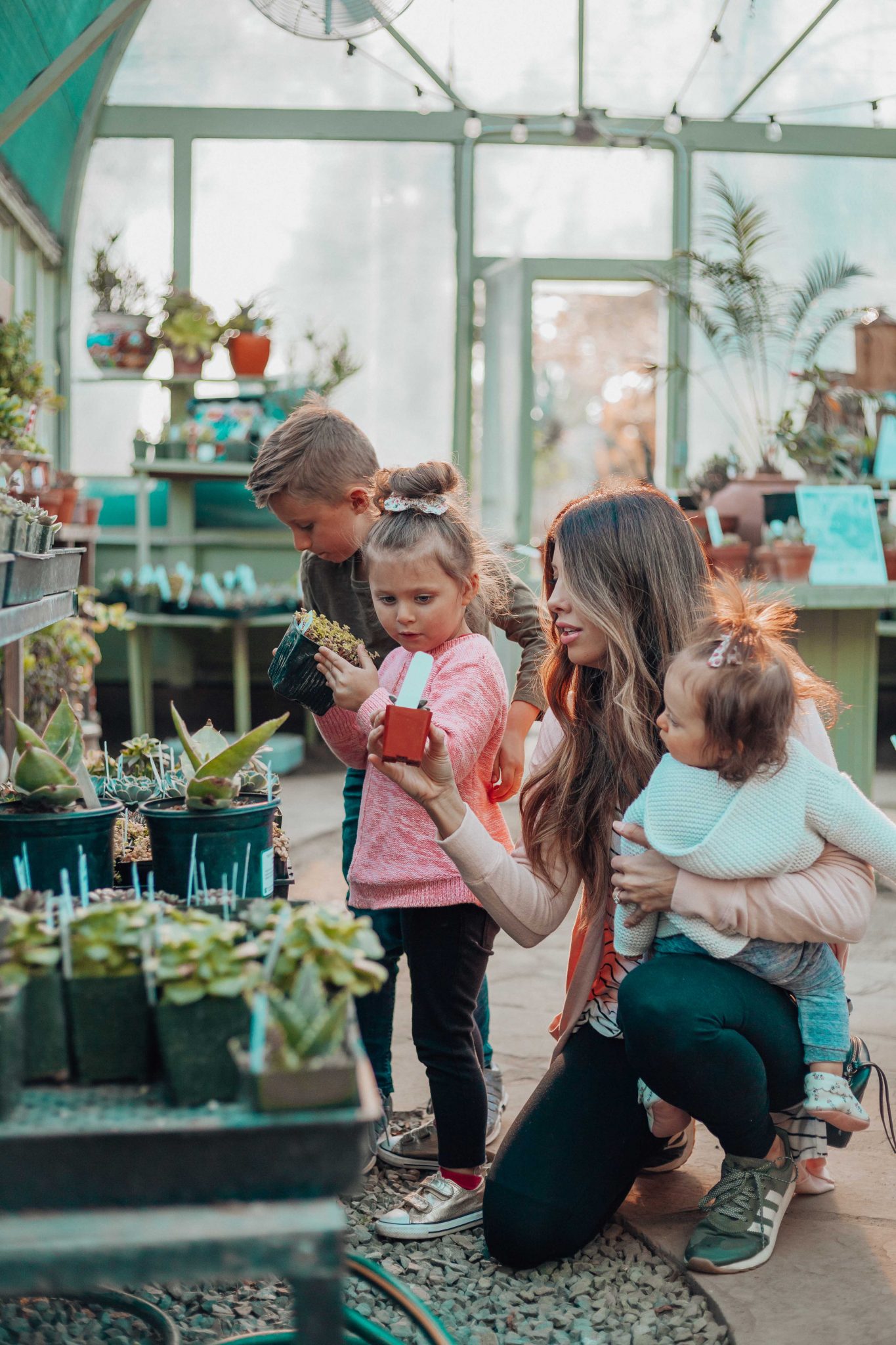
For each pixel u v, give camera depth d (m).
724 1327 1.46
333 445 1.93
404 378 6.05
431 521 1.67
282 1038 0.99
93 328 5.43
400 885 1.69
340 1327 0.93
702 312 5.23
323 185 5.88
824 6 5.66
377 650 2.10
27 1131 0.92
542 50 5.77
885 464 4.68
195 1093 0.98
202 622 5.04
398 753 1.44
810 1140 1.67
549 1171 1.59
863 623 3.83
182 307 5.37
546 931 1.70
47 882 1.43
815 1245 1.63
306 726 5.80
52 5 4.03
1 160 4.43
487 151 5.96
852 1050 1.68
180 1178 0.93
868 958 2.91
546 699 1.83
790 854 1.50
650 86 5.88
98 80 5.40
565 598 1.66
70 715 1.65
